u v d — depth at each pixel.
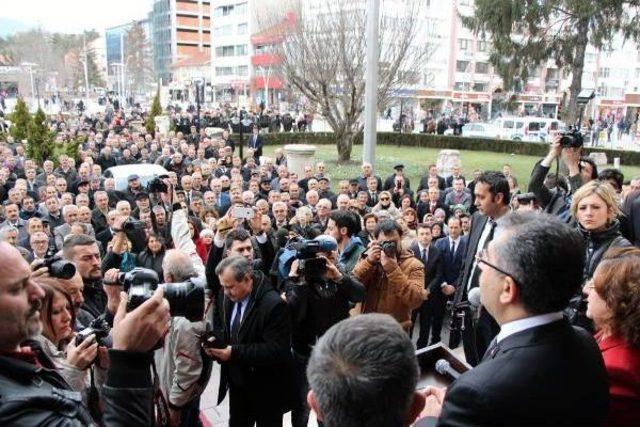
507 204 3.67
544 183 4.36
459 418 1.35
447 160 15.25
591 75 55.62
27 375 1.34
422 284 3.98
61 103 53.97
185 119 28.05
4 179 10.48
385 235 3.91
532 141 27.62
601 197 2.96
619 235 3.01
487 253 1.56
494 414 1.31
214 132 22.30
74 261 3.25
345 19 18.89
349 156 21.56
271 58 23.52
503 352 1.43
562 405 1.33
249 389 3.29
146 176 12.38
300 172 17.22
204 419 4.19
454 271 5.67
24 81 64.75
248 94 65.69
